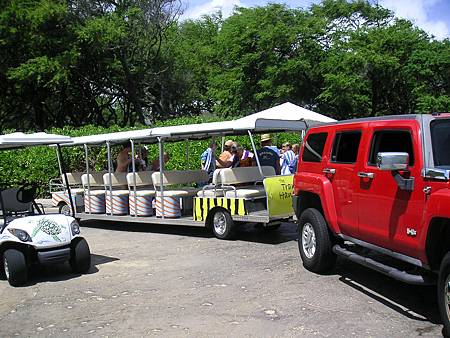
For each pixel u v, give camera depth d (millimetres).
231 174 10086
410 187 5055
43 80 29172
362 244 6109
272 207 9250
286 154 12328
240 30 32875
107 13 31328
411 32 32094
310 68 31297
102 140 11992
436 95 31719
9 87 32812
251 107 34031
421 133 5082
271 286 6586
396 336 4809
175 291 6551
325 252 6910
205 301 6078
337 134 6734
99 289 6832
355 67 30797
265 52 31719
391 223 5398
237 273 7305
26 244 7234
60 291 6836
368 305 5719
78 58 30422
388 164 4898
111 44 31672
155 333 5129
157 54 34781
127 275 7500
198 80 40375
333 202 6660
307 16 33031
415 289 6297
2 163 17391
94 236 11195
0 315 5969
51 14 27781
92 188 13219
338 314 5449
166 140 11773
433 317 5281
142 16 32562
